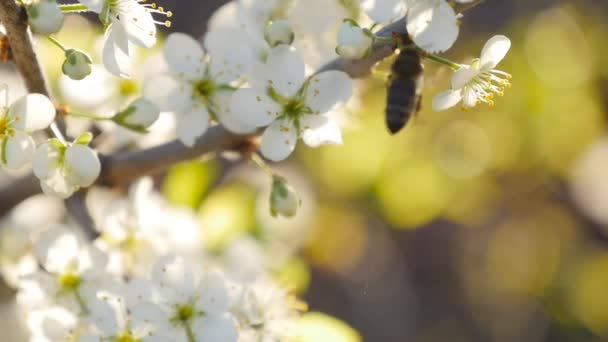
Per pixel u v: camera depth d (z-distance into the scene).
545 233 0.56
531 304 0.60
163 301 0.32
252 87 0.32
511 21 0.50
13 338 0.37
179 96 0.33
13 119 0.31
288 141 0.32
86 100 0.35
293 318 0.35
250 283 0.34
